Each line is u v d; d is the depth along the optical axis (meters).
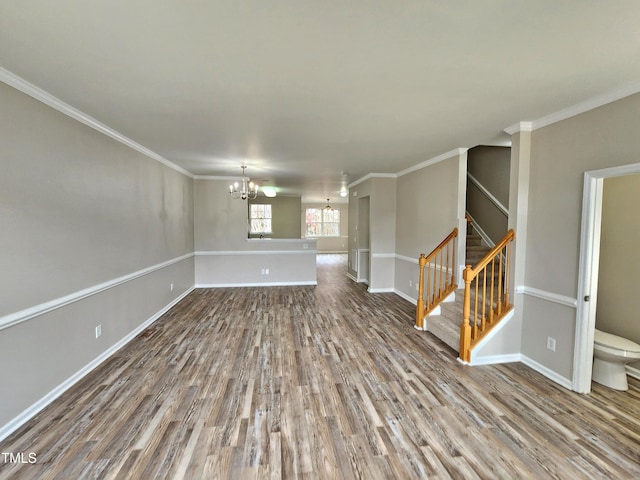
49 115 2.36
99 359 3.02
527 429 2.12
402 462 1.82
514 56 1.80
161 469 1.75
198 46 1.71
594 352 2.73
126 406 2.34
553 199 2.79
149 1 1.34
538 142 2.93
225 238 6.61
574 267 2.61
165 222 4.75
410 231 5.50
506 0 1.33
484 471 1.76
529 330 3.07
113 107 2.58
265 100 2.44
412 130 3.22
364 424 2.16
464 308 3.10
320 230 13.73
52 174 2.40
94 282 2.94
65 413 2.24
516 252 3.09
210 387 2.62
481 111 2.68
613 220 3.00
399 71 1.98
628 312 2.89
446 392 2.58
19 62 1.87
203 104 2.52
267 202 10.99
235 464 1.80
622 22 1.47
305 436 2.03
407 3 1.35
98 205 3.00
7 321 1.99
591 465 1.81
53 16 1.44
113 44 1.69
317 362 3.10
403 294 5.80
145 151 3.99
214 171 5.77
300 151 4.14
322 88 2.23
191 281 6.27
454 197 4.20
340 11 1.41
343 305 5.25
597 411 2.34
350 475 1.72
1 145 1.97
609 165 2.33
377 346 3.52
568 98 2.41
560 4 1.36
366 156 4.47
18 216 2.09
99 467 1.76
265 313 4.77
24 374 2.14
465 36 1.61
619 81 2.11
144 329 4.02
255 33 1.59
